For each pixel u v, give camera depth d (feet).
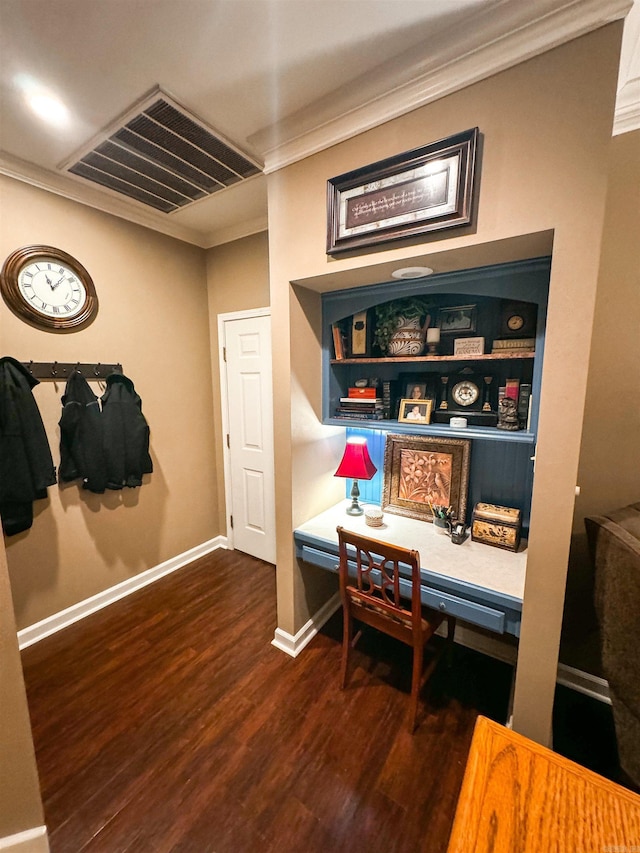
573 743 5.06
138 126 5.25
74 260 6.99
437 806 4.24
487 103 3.91
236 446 9.98
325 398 6.83
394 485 7.17
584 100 3.47
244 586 8.78
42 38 3.82
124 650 6.73
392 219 4.57
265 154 5.54
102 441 7.57
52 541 7.09
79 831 4.04
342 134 4.82
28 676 6.14
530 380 5.76
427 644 6.84
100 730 5.19
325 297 6.48
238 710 5.50
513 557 5.50
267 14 3.58
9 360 6.16
